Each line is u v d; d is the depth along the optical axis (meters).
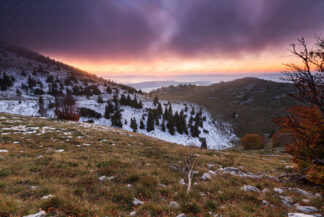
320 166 7.26
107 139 17.12
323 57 6.39
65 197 4.77
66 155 10.10
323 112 6.98
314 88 6.67
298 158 8.85
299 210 5.33
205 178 7.83
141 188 5.99
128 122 116.88
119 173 7.46
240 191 6.47
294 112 8.09
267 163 14.25
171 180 7.28
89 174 7.25
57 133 16.67
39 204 4.32
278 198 6.13
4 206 4.08
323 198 6.26
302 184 8.18
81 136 16.88
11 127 16.77
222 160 12.89
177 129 121.06
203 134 130.12
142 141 19.23
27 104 107.19
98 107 130.38
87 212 4.22
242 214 4.75
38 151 10.60
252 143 61.03
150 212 4.50
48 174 6.85
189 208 4.76
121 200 5.09
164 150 14.51
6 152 9.71
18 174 6.73
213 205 5.19
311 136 7.83
